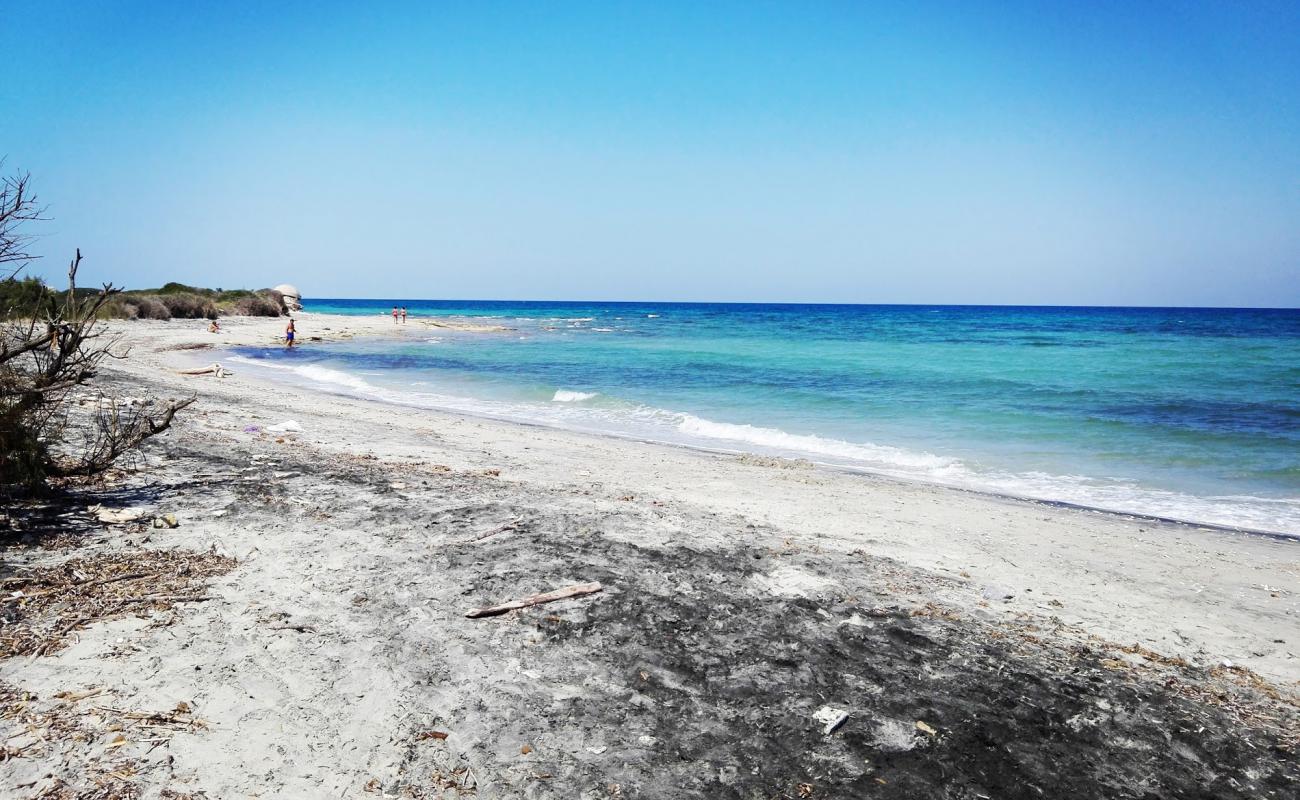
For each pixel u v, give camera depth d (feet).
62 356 21.68
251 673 13.38
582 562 20.95
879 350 142.10
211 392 55.93
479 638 15.75
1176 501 37.65
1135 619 20.72
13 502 21.21
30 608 14.85
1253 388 79.97
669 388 82.33
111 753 10.80
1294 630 20.53
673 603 18.58
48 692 12.11
